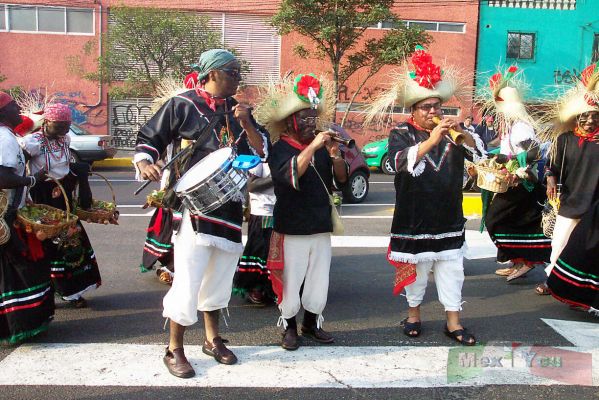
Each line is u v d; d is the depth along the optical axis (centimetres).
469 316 492
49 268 422
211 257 377
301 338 436
